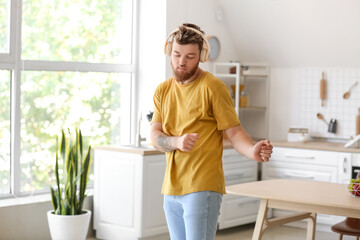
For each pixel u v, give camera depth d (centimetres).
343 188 349
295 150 551
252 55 623
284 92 613
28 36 483
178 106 228
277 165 563
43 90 493
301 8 555
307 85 599
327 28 556
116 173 487
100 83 538
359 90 571
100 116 539
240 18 598
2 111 469
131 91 563
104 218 496
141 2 557
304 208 326
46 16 495
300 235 523
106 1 541
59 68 501
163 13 536
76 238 447
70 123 514
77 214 458
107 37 543
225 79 616
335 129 583
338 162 526
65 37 510
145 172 471
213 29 595
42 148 494
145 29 554
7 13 468
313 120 599
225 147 533
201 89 223
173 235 235
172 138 221
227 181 538
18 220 453
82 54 524
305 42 578
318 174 538
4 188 474
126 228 482
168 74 541
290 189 340
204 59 226
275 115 621
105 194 495
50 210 475
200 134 223
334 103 586
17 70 472
